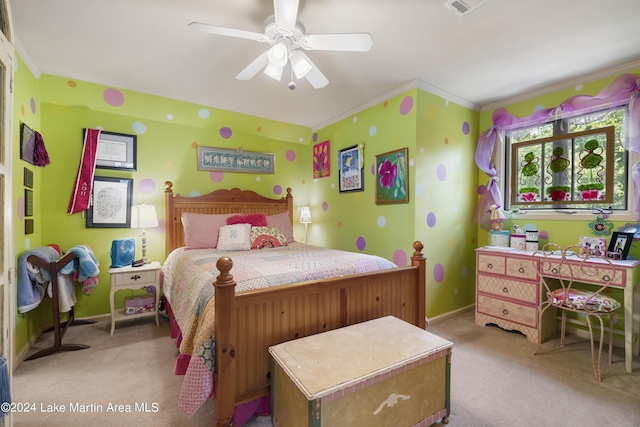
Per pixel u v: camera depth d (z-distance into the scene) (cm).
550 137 280
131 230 306
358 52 220
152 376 192
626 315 199
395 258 293
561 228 271
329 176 384
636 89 219
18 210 214
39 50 222
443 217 298
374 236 317
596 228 248
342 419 118
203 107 336
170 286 242
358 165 335
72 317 269
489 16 178
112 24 189
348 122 353
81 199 279
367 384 122
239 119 362
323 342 148
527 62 235
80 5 171
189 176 338
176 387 180
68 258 225
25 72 228
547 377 193
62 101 272
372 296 188
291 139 404
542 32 194
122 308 298
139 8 174
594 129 254
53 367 202
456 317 306
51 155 271
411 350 141
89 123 286
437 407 148
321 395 110
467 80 267
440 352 145
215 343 137
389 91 293
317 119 383
